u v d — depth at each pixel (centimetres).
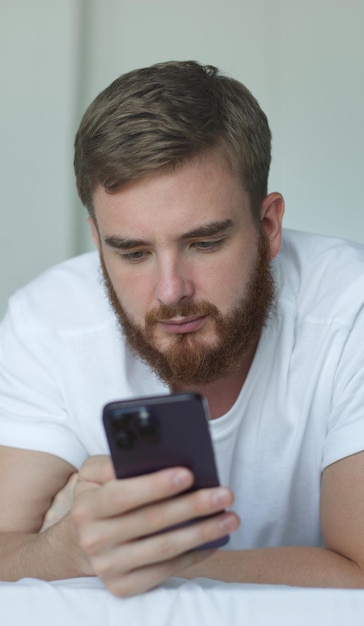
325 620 74
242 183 106
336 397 118
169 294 101
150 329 105
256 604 76
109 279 114
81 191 112
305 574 99
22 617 77
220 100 106
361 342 117
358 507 105
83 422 123
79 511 76
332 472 110
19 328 128
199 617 76
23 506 118
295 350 120
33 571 96
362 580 100
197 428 71
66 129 264
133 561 77
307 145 262
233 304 106
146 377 124
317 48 258
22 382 125
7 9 262
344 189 262
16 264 269
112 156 99
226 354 107
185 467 74
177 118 100
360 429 110
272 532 128
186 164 99
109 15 265
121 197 100
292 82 261
